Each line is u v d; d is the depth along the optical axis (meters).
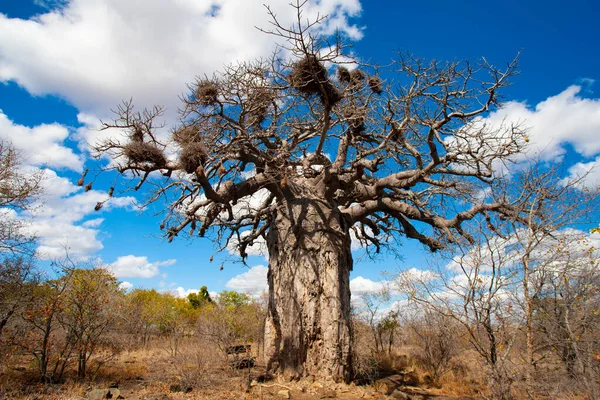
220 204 10.47
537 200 5.70
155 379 10.12
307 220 11.06
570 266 5.30
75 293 10.20
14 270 10.16
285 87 9.66
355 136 12.19
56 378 9.62
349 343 10.11
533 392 5.20
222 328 12.34
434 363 11.10
